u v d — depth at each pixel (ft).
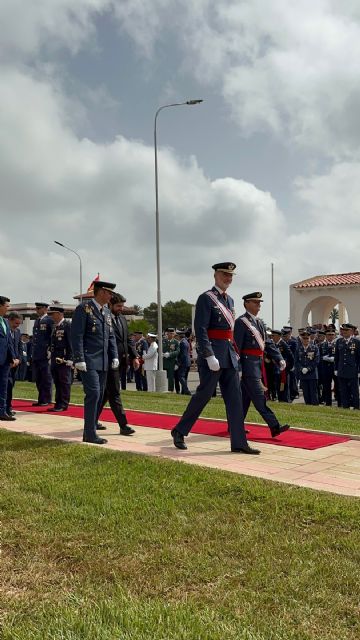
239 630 9.35
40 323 38.06
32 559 12.27
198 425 28.89
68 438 24.82
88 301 24.86
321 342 55.57
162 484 16.83
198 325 22.27
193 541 13.03
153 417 31.73
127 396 47.44
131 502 15.46
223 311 22.43
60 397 35.19
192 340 80.69
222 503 15.21
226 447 23.12
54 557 12.37
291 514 14.29
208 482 16.75
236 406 22.31
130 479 17.42
